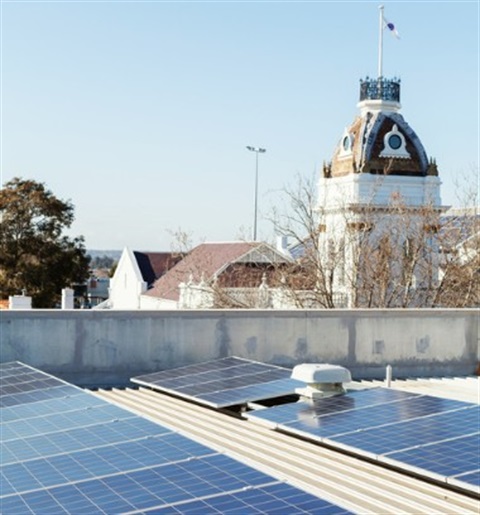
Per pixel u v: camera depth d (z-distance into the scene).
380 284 46.59
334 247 47.44
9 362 15.74
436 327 19.17
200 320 17.27
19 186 91.69
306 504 6.22
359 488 8.39
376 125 64.88
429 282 47.78
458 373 19.36
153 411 12.48
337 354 18.30
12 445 8.73
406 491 8.25
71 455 8.04
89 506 6.36
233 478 6.93
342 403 11.21
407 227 48.88
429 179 64.56
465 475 7.70
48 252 90.31
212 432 10.95
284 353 17.91
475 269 46.66
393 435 9.22
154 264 88.50
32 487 7.02
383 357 18.69
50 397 11.50
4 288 89.31
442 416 9.94
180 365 17.12
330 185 65.81
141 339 16.88
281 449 9.92
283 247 61.66
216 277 52.94
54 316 16.38
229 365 15.44
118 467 7.45
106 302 94.81
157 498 6.46
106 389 16.12
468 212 49.94
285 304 45.50
